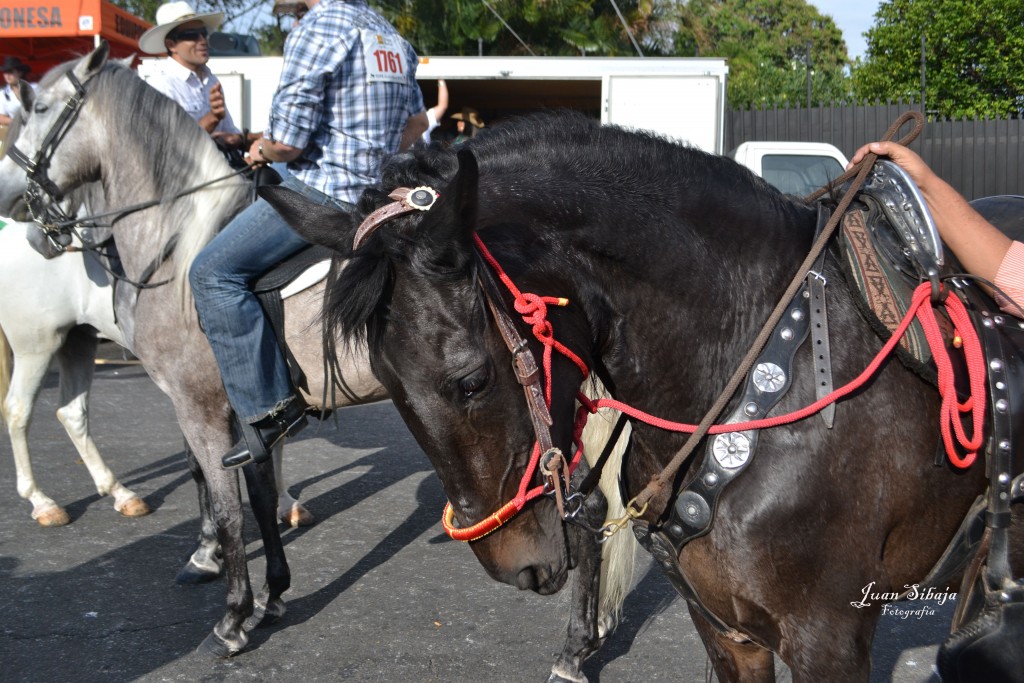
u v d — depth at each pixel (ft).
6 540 13.42
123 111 10.66
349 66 9.87
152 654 10.12
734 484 5.31
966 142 34.53
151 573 12.34
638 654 10.19
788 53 111.65
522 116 6.21
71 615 11.03
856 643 5.35
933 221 5.62
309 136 9.94
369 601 11.48
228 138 12.62
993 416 5.46
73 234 11.68
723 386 5.62
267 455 10.09
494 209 5.48
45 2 28.32
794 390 5.32
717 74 27.99
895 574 5.65
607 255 5.53
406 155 5.89
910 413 5.37
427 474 16.75
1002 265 5.68
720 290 5.62
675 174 5.82
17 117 11.34
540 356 5.25
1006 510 5.49
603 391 6.57
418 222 5.18
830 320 5.45
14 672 9.67
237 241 9.63
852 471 5.25
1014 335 5.66
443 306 5.01
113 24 29.50
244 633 10.14
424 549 13.16
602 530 5.90
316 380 10.23
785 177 24.43
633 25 51.13
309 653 10.18
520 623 10.88
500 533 5.38
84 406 14.82
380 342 5.11
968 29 45.65
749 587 5.33
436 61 28.91
